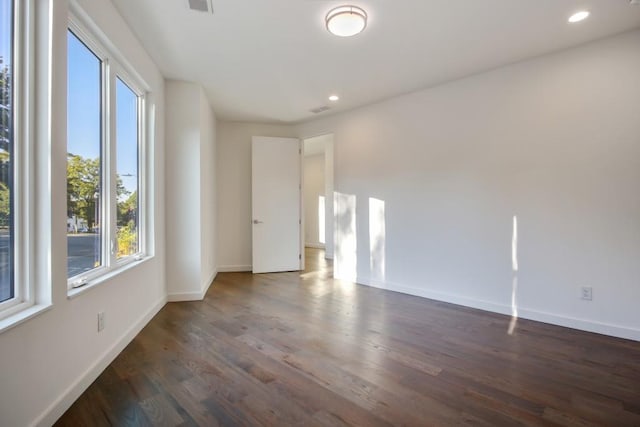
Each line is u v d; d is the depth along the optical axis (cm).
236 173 561
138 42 281
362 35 273
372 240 458
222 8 235
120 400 184
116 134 254
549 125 305
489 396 190
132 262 285
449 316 330
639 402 184
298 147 569
